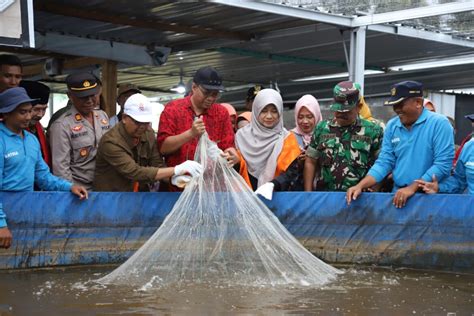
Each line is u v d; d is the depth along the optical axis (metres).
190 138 4.69
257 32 7.79
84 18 6.77
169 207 4.91
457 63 9.41
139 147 4.86
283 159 5.16
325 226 4.87
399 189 4.66
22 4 5.10
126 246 4.80
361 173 4.89
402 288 3.93
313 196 4.87
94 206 4.67
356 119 4.93
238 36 7.81
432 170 4.54
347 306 3.45
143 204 4.82
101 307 3.38
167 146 4.80
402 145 4.65
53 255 4.57
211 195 4.54
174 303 3.48
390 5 6.68
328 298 3.64
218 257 4.41
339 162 4.90
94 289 3.83
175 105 4.96
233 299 3.59
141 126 4.58
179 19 7.13
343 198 4.80
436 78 10.73
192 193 4.52
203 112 4.98
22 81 5.02
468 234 4.45
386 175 4.79
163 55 8.41
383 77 10.81
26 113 4.34
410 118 4.57
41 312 3.27
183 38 8.07
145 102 4.58
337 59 9.67
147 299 3.57
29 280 4.11
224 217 4.49
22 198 4.42
